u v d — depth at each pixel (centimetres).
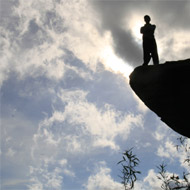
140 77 977
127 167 879
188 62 899
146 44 1085
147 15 1130
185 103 900
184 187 809
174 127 955
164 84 920
